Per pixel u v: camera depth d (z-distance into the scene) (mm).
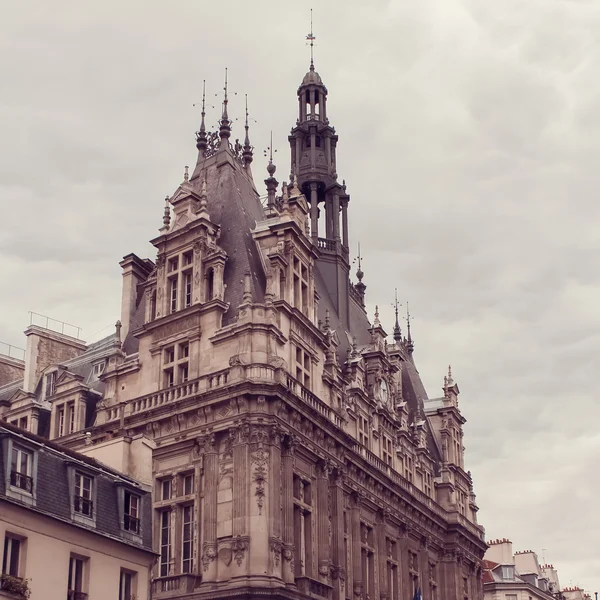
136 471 50219
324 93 84312
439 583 77438
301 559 54281
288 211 61906
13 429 40500
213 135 69500
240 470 52094
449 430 86312
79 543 41125
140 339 60375
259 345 55125
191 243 60000
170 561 52906
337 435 59625
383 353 74062
